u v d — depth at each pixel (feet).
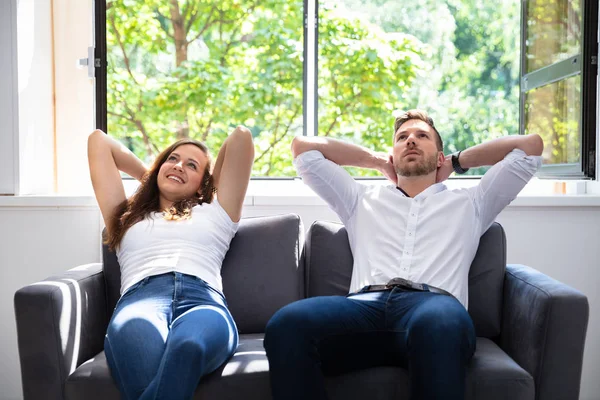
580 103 9.68
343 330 6.24
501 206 7.65
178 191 7.83
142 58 10.28
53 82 10.32
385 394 6.11
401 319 6.42
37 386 6.25
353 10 10.31
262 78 10.32
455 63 10.36
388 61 10.34
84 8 10.34
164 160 8.04
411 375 5.82
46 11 10.11
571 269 9.28
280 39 10.29
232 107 10.35
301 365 5.84
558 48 9.99
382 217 7.56
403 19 10.32
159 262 7.16
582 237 9.27
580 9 9.64
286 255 7.82
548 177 10.06
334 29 10.31
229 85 10.32
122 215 7.75
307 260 7.99
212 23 10.28
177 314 6.64
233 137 7.86
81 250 9.25
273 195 9.30
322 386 5.90
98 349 7.19
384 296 6.77
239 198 7.82
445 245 7.24
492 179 7.59
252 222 8.07
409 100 10.38
